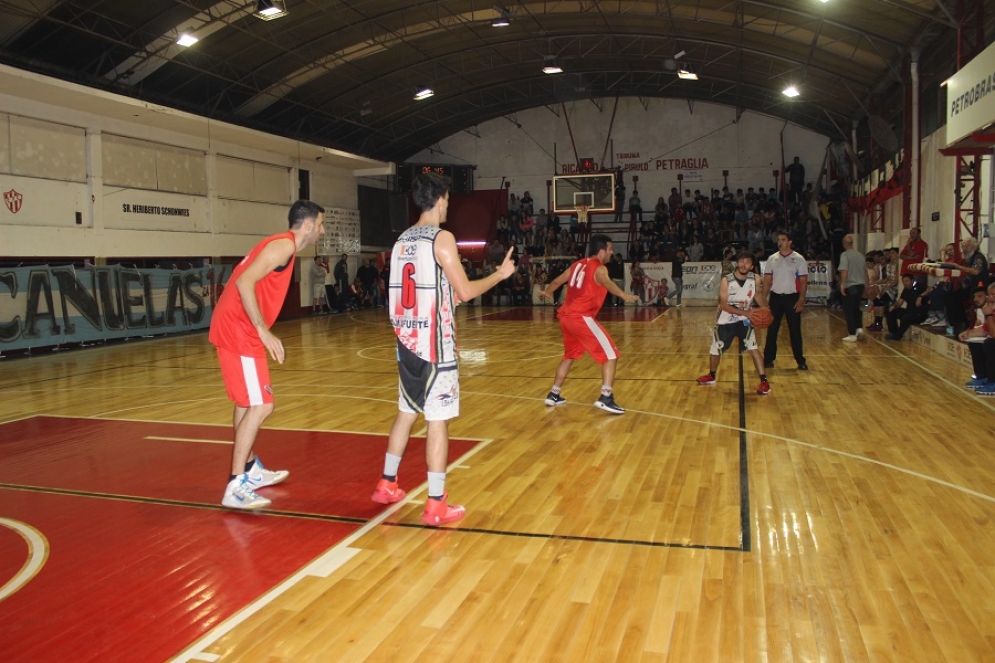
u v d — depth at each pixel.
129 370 10.73
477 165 28.42
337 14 16.70
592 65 23.25
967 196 12.87
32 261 14.64
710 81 24.28
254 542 3.72
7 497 4.54
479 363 10.66
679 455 5.33
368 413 7.12
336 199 24.69
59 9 13.41
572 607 2.96
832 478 4.67
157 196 17.38
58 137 15.00
